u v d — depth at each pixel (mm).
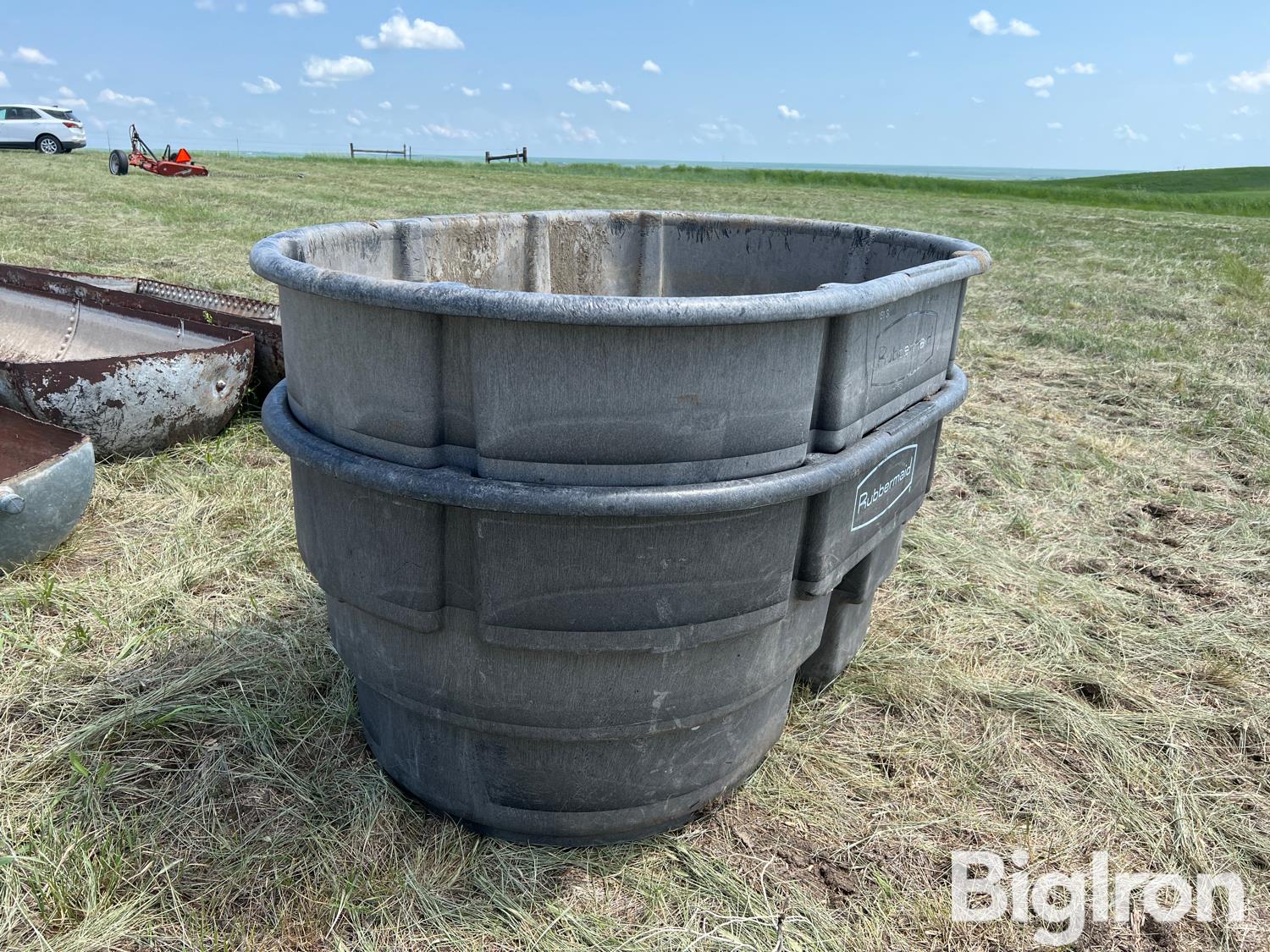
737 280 3004
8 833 2041
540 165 37031
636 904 1959
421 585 1710
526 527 1596
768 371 1598
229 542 3492
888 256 2643
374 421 1670
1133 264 11711
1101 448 4906
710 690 1861
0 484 2947
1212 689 2881
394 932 1866
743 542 1693
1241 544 3861
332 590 1903
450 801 2070
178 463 4180
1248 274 10789
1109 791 2393
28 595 2984
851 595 2387
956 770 2438
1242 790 2428
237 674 2650
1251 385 6141
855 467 1777
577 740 1860
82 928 1820
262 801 2184
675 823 2148
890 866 2111
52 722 2436
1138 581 3553
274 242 1905
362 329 1609
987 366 6652
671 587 1671
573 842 2084
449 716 1890
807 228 2822
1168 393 5996
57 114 27562
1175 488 4457
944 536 3779
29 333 5633
